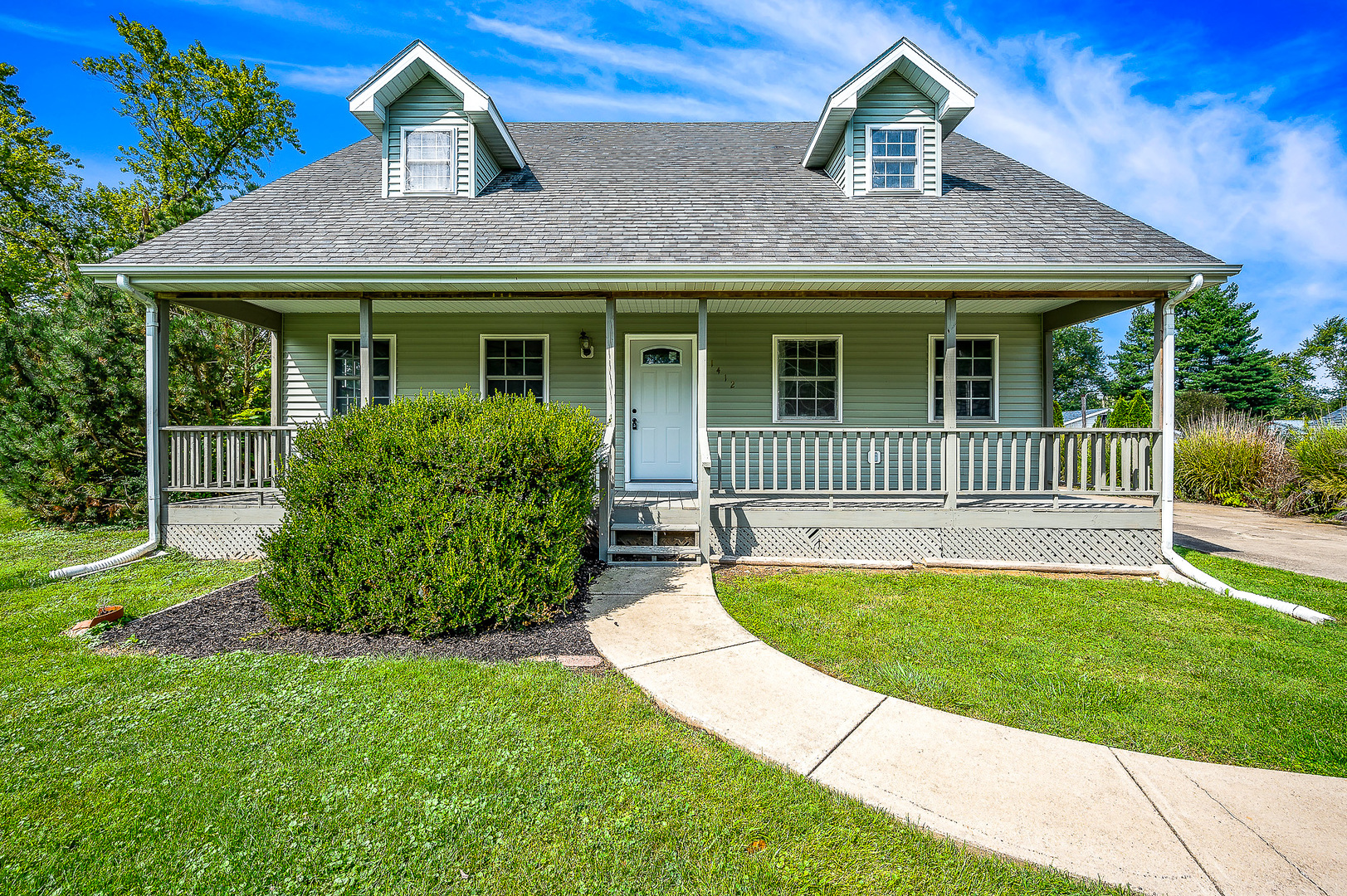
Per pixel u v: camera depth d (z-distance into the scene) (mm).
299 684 3381
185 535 6938
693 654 3873
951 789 2492
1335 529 9023
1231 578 5945
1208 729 3078
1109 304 7320
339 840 2162
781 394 8750
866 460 8680
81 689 3314
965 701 3359
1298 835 2229
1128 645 4230
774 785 2504
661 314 8711
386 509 4254
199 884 1963
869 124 8070
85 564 6219
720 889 1953
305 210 7633
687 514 6734
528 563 4430
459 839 2170
